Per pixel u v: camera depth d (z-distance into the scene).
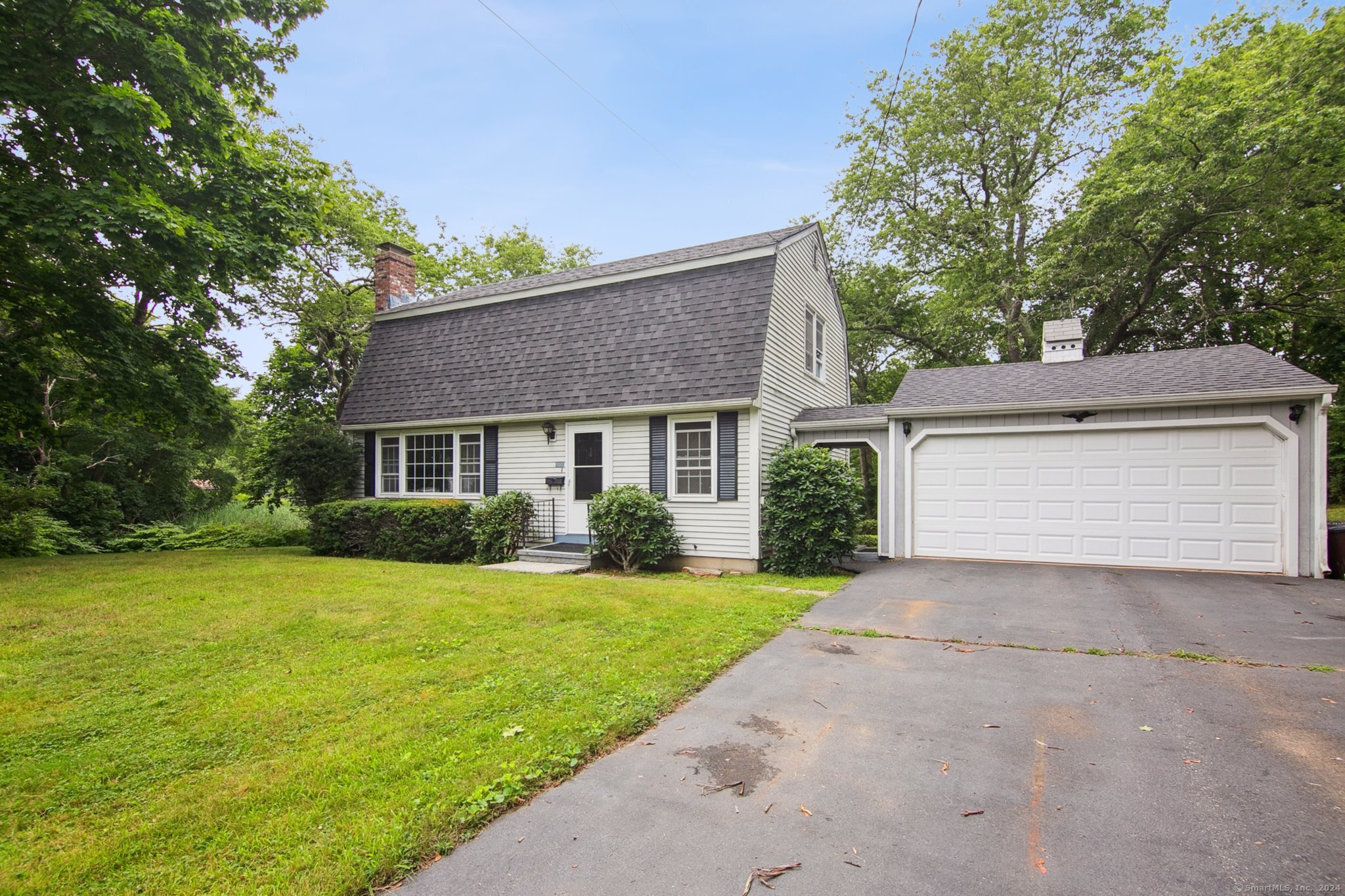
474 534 10.65
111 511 14.93
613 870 2.35
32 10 7.79
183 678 4.49
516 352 12.52
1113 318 19.77
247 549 13.47
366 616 6.27
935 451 10.52
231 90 10.68
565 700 4.03
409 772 3.07
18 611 6.36
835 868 2.36
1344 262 15.93
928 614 6.45
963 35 20.09
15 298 9.49
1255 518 8.56
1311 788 2.89
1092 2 18.86
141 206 8.09
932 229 21.38
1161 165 15.09
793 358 12.05
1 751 3.34
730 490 10.19
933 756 3.29
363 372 14.46
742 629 5.82
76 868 2.33
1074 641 5.36
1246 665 4.63
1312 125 13.21
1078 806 2.78
